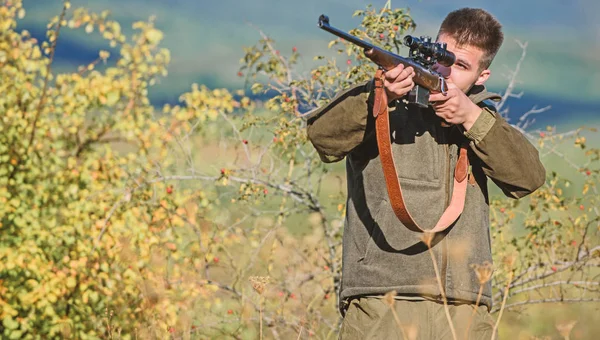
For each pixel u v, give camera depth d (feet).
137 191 46.14
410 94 24.93
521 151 26.25
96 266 43.75
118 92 48.75
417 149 26.84
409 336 24.57
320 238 47.78
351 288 27.12
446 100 25.43
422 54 25.81
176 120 48.37
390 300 24.17
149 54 49.88
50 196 46.78
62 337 44.78
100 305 45.03
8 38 48.44
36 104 48.03
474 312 24.91
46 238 44.60
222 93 48.73
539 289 46.98
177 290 45.06
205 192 48.67
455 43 27.09
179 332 43.27
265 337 43.78
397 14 41.57
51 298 42.98
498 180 26.78
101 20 49.57
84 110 49.62
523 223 46.68
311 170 47.91
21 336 45.32
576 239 47.52
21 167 46.68
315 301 46.32
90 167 48.37
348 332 27.14
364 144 27.27
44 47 48.75
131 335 43.70
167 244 45.68
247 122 44.98
